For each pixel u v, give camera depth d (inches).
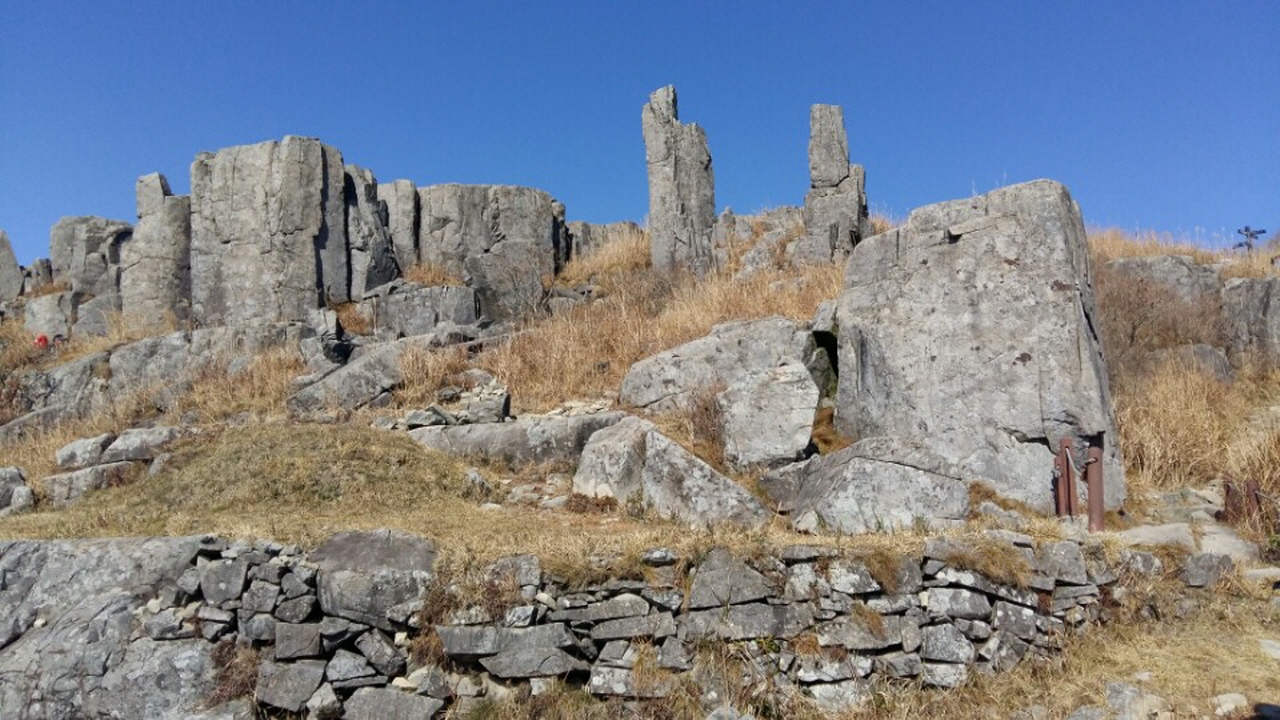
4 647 252.7
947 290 330.3
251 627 242.5
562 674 230.4
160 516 308.8
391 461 351.9
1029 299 315.6
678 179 612.4
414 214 645.3
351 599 240.1
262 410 441.1
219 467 348.8
